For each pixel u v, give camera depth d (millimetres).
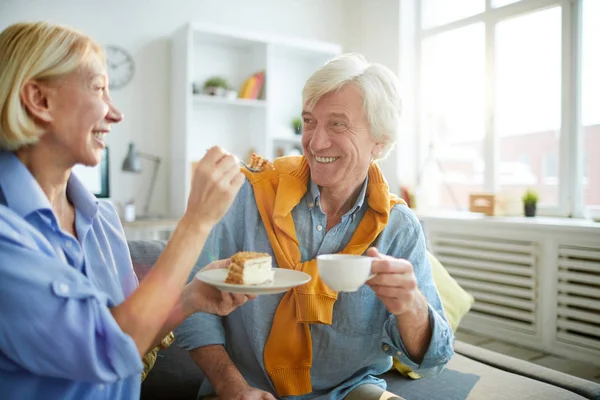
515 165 3709
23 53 732
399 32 4285
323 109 1100
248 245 1179
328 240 1147
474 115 3971
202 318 1150
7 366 711
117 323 707
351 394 1139
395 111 1144
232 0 4137
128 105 3729
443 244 3725
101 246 948
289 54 4375
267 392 1039
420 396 1380
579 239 2898
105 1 3609
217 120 4070
